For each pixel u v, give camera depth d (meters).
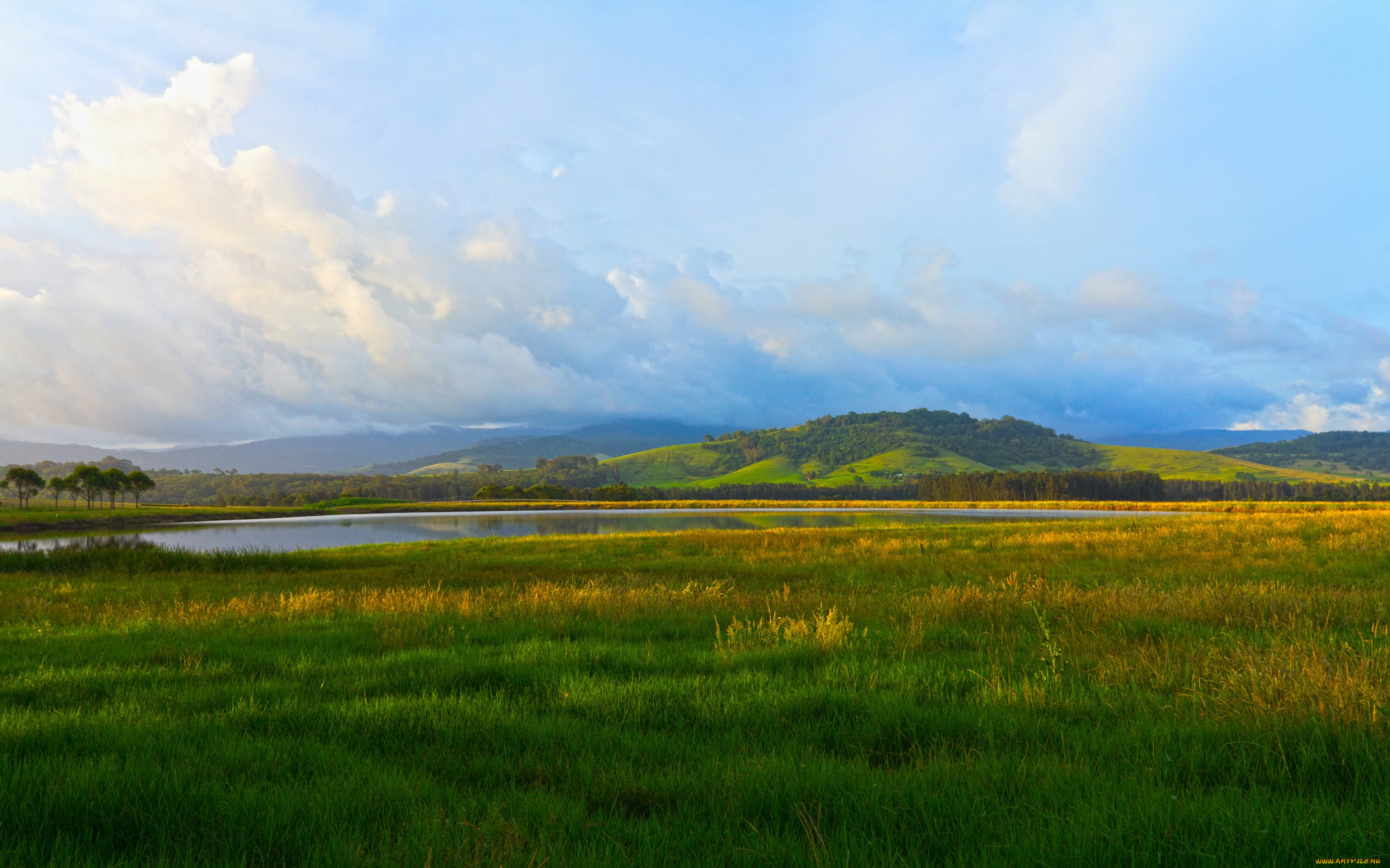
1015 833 2.93
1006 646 7.32
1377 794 3.17
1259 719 4.20
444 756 4.16
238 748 4.13
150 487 130.50
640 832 3.07
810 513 118.69
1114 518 42.75
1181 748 3.86
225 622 10.38
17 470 113.25
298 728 4.72
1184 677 5.61
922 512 119.81
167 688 5.93
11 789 3.32
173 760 3.85
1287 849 2.69
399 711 4.97
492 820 3.15
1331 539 20.53
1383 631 7.61
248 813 3.19
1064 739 4.12
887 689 5.53
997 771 3.64
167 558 23.25
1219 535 23.83
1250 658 5.55
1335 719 4.02
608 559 25.08
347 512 125.94
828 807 3.29
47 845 2.92
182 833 3.03
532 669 6.42
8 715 4.88
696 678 5.98
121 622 10.58
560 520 96.19
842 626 8.01
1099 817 2.95
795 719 4.84
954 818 3.13
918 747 4.15
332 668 6.73
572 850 2.90
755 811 3.34
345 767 3.87
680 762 4.02
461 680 6.08
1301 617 8.38
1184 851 2.72
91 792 3.31
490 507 143.75
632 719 4.91
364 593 13.88
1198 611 9.08
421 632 8.91
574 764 4.04
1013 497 173.62
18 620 11.03
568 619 9.88
